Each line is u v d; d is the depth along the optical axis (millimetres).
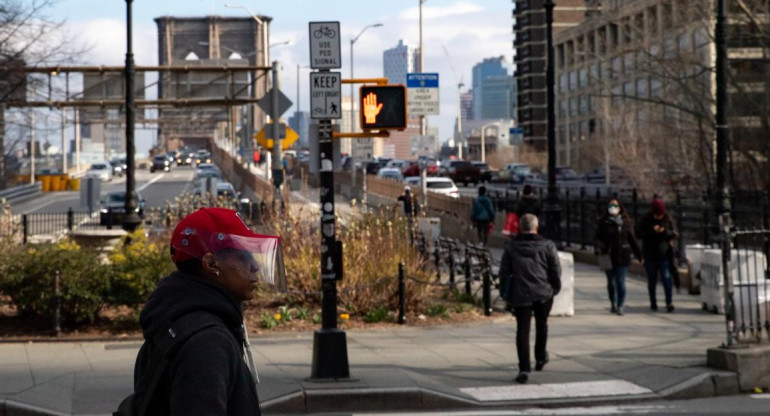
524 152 139750
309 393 9992
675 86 35594
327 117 10594
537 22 163750
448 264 21594
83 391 10133
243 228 2918
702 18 32688
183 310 2668
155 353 2672
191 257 2844
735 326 11367
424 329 14984
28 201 65188
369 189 59094
